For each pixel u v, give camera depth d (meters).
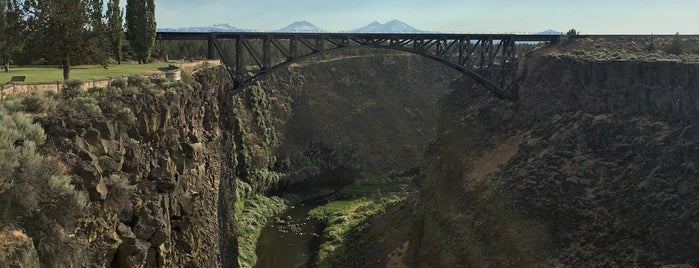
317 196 92.06
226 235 44.09
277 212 80.31
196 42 107.12
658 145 41.94
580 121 50.38
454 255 45.47
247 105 98.25
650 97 47.53
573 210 40.62
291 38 61.50
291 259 60.84
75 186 16.58
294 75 113.88
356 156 104.56
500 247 41.22
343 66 123.12
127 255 19.25
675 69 45.84
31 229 14.24
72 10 30.70
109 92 23.78
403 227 58.84
